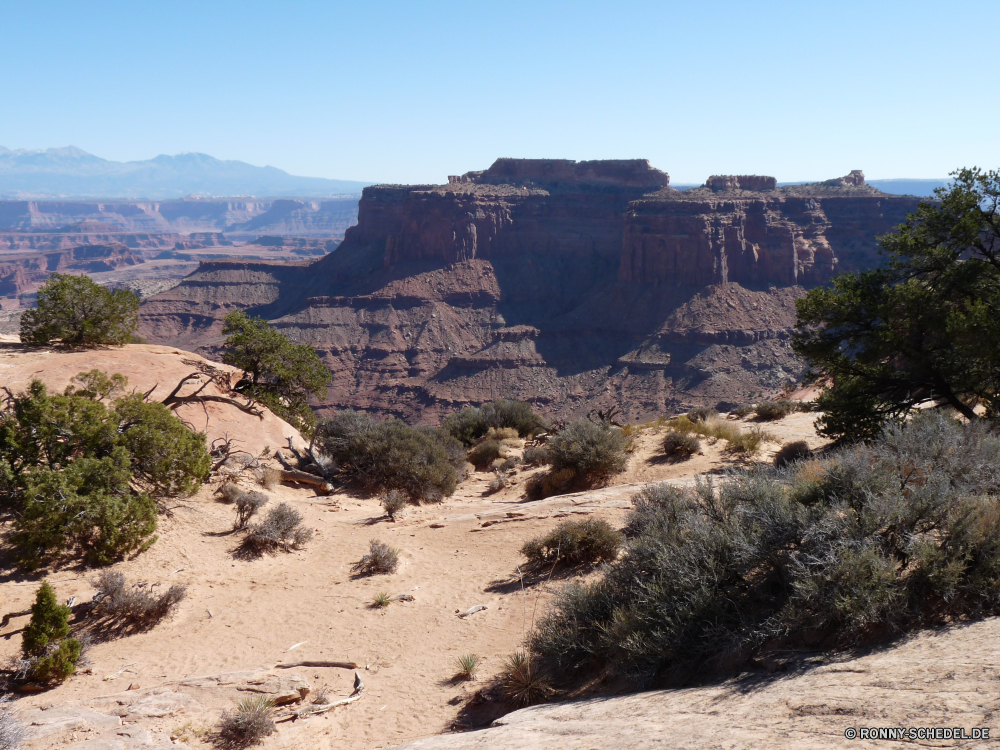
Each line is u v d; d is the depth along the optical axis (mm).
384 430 23266
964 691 4016
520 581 12867
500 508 19234
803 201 186875
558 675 8344
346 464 23188
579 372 172750
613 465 20516
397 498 19609
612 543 12773
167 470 16141
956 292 18094
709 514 8781
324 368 30391
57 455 15094
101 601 12203
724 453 20781
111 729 7836
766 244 176000
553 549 13352
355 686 9586
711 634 6520
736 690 5453
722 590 6965
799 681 5184
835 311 19141
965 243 18203
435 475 22188
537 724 6094
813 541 6680
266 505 18109
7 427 14820
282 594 13555
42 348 25000
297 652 10914
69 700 9227
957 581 5719
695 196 187500
